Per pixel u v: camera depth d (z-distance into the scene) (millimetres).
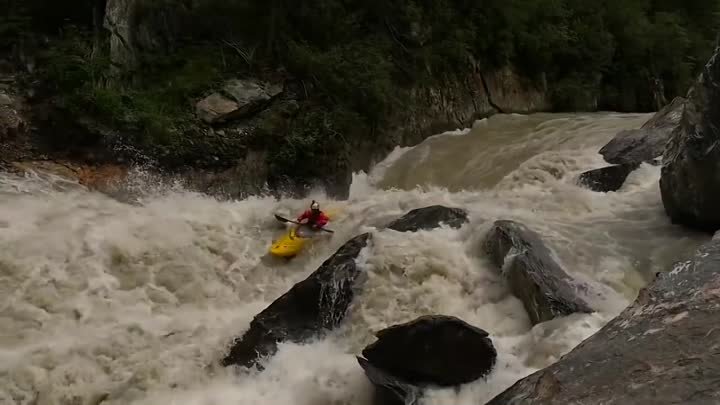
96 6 13727
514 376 6441
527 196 11211
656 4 32531
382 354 6496
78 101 11805
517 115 20516
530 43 21734
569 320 7070
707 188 8797
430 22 19062
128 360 7320
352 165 14594
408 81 17688
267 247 10312
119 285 8844
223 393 7016
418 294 8070
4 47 12688
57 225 9508
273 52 14609
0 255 8547
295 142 13383
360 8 17266
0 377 6855
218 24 14406
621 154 12812
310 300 7887
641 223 9750
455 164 15438
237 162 12922
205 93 13297
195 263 9555
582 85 23031
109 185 11508
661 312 4434
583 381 4023
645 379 3770
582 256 8641
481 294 8094
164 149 12258
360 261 8391
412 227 9312
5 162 11047
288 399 6859
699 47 30719
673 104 14164
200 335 7875
